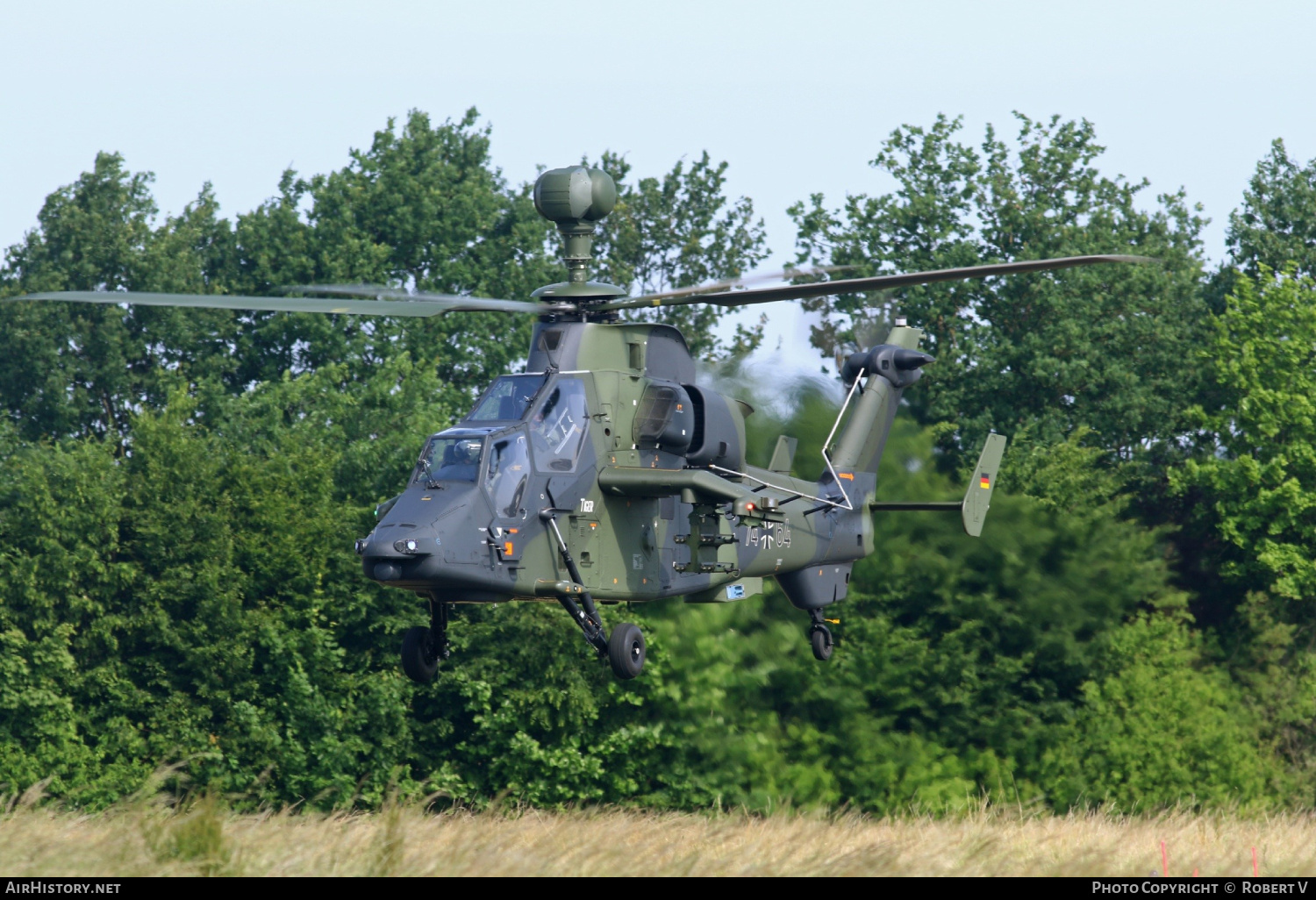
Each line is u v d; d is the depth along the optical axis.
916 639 127.44
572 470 50.50
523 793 118.81
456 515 46.81
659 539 54.84
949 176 163.88
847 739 123.19
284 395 144.38
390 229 168.25
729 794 119.12
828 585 66.62
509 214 178.88
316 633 121.19
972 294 157.62
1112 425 151.00
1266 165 168.00
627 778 121.44
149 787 36.31
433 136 176.50
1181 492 145.38
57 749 114.50
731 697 123.75
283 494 127.00
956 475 141.00
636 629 53.28
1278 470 137.88
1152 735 123.12
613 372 52.53
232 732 117.88
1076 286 152.38
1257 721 134.38
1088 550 131.50
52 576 119.38
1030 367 148.25
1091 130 162.62
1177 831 52.09
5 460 139.12
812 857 34.56
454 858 32.06
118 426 155.12
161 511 124.88
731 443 56.44
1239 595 149.50
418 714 127.88
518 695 118.56
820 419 122.62
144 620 120.62
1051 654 128.25
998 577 129.50
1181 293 158.00
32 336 146.12
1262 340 142.88
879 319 72.56
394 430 141.50
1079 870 35.47
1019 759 125.19
